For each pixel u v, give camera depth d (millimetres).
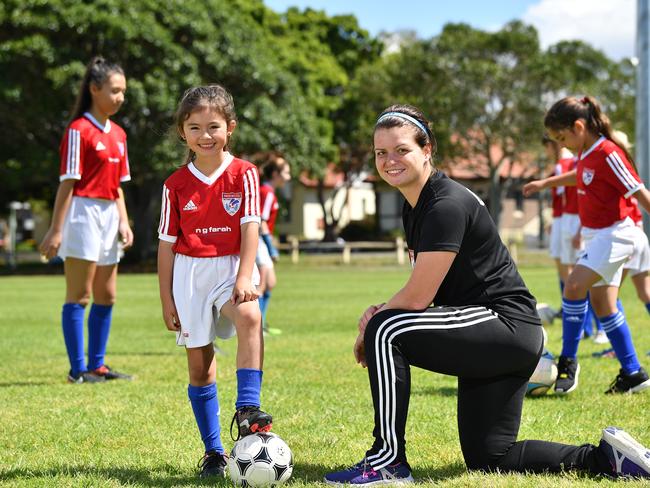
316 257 33531
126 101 25266
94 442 4215
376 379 3238
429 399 5254
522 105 35500
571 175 6352
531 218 53281
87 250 6148
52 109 25922
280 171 9148
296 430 4438
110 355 7793
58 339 9328
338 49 45219
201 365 3721
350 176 47406
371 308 3455
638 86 14656
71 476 3523
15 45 24484
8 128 27672
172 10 27125
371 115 41281
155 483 3387
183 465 3744
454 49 36438
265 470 3258
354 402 5223
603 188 5480
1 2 24906
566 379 5355
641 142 14586
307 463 3727
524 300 3391
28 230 55125
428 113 36844
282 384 5934
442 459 3770
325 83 40688
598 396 5320
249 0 36875
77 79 24844
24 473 3586
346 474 3279
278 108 29453
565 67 35969
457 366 3250
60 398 5453
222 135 3631
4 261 36219
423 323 3203
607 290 5477
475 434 3377
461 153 38375
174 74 26547
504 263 3418
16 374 6684
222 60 27391
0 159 29219
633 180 5344
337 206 54594
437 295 3471
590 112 5508
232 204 3660
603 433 3232
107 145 6234
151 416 4840
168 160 25984
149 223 31000
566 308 5465
